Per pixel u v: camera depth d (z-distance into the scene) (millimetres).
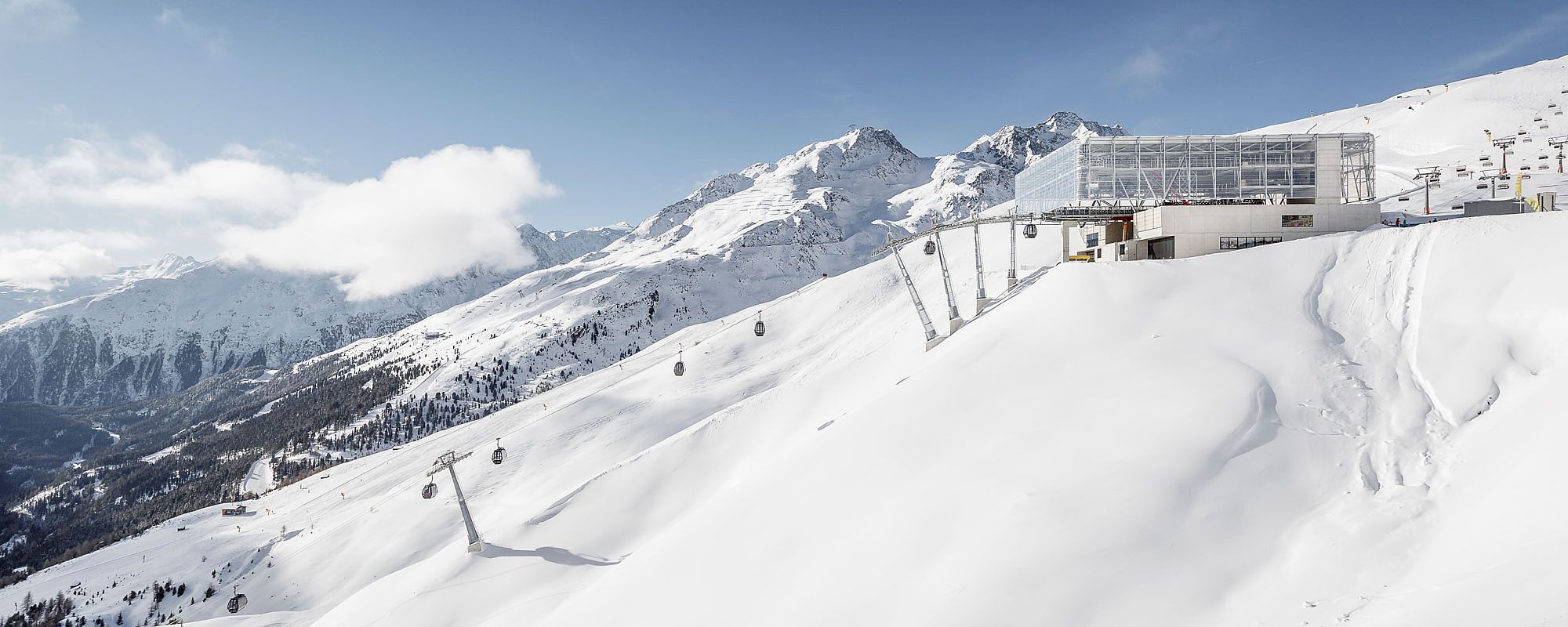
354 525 89500
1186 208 48000
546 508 41156
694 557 25141
